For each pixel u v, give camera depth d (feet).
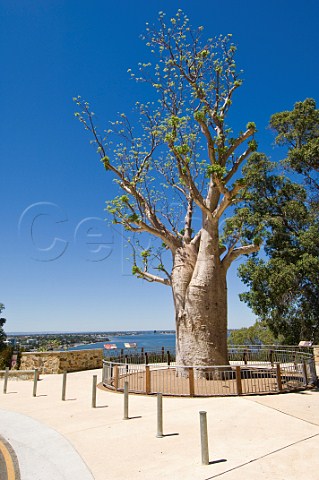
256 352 71.05
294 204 86.58
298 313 86.48
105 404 36.55
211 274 51.24
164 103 60.29
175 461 20.22
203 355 47.96
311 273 79.36
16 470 20.22
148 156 62.03
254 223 86.33
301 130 90.07
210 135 51.37
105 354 68.69
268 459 19.86
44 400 40.19
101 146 58.34
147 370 41.24
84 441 24.62
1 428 28.99
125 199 53.21
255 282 84.84
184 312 50.65
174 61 56.44
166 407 33.86
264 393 38.45
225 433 24.99
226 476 17.88
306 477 17.51
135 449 22.56
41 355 65.51
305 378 42.57
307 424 26.61
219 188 49.19
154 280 58.59
